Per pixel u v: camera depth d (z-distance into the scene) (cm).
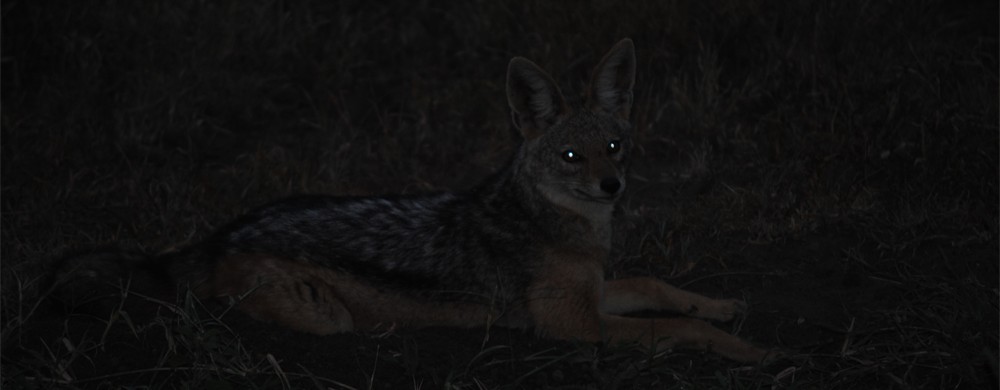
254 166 1193
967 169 1054
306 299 821
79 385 714
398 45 1533
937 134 1102
